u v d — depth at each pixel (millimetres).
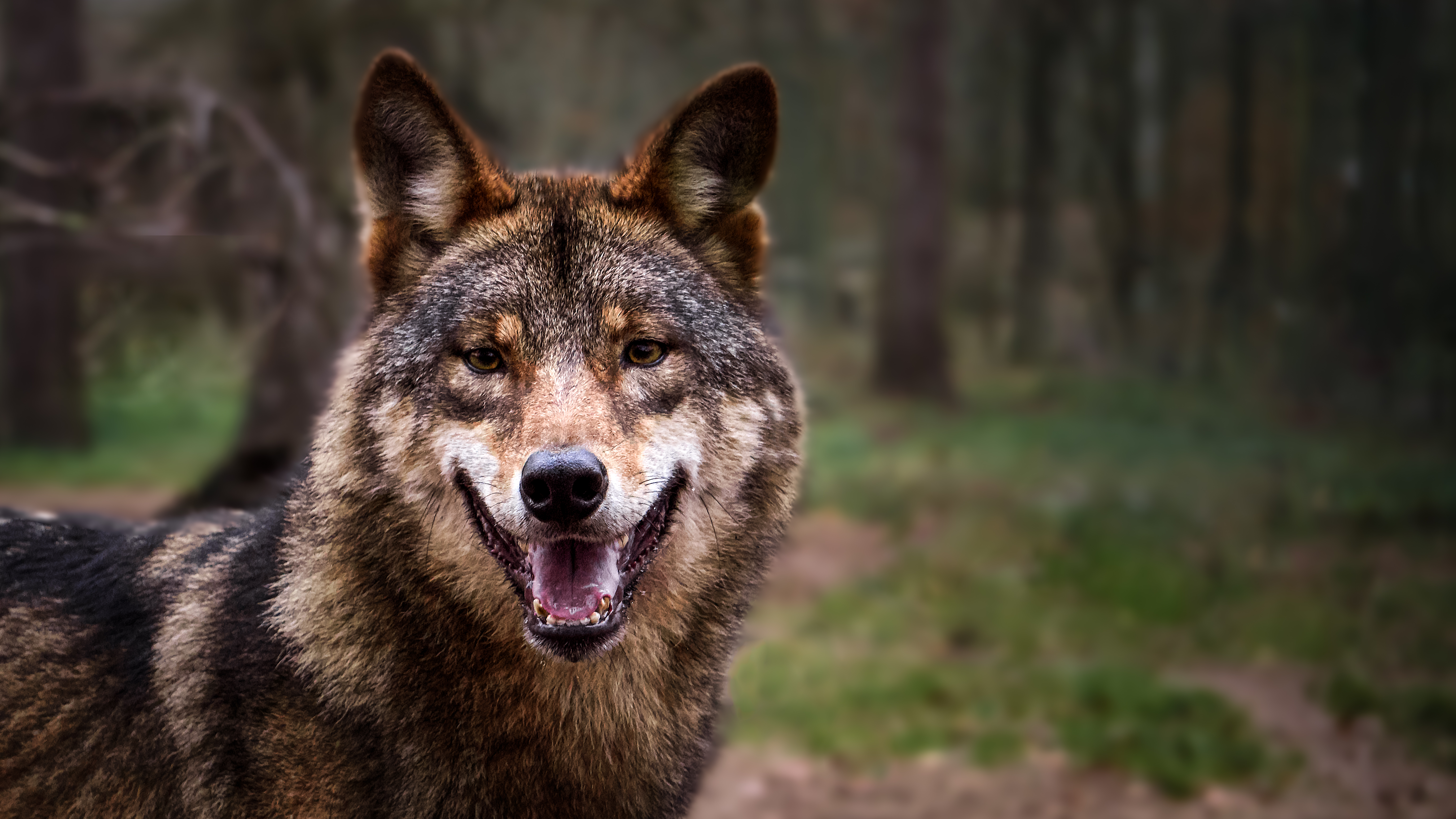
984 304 55656
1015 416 35250
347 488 5238
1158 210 52312
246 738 4887
